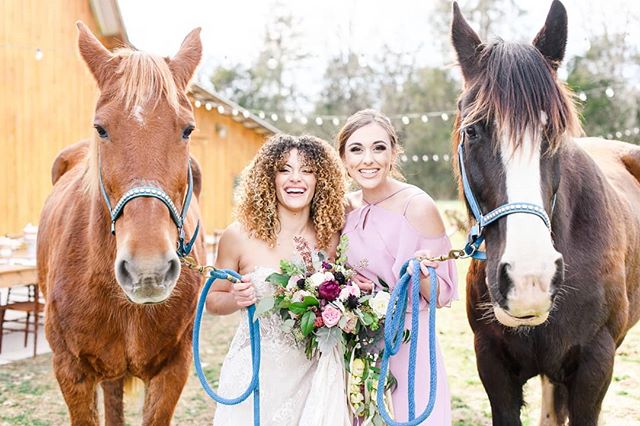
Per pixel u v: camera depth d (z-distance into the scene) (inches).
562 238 96.9
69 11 335.6
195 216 130.0
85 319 105.1
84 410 111.5
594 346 101.7
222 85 1237.7
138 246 81.0
